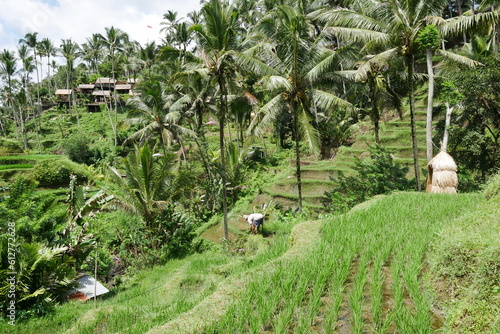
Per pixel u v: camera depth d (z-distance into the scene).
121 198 15.01
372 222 7.87
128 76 69.12
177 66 26.83
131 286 11.44
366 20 14.24
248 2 36.41
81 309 8.83
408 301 4.70
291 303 4.56
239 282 5.55
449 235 5.46
